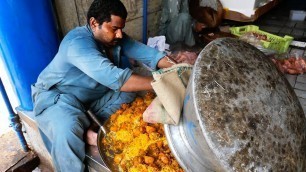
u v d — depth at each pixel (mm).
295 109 1187
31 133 2225
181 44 3660
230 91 1021
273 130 1019
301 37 4188
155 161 1417
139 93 2115
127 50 2037
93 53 1523
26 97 2098
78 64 1553
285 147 1027
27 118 2113
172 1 3535
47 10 1926
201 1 3953
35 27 1880
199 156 1128
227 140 929
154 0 3568
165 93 1211
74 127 1627
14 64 1930
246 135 954
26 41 1881
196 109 976
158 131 1588
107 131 1693
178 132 1239
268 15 5465
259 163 943
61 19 2406
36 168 2377
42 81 1855
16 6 1740
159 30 3836
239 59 1164
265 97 1082
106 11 1531
